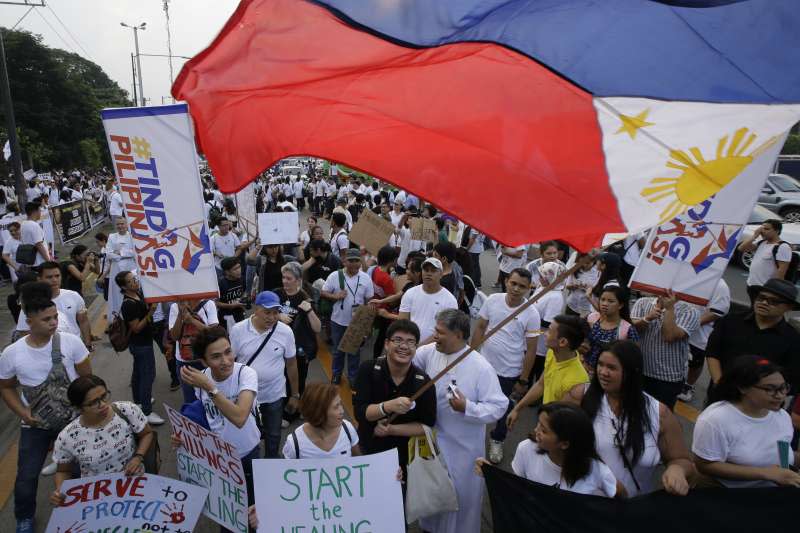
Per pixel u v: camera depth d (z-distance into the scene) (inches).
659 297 169.6
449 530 136.3
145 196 126.8
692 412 238.8
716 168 79.9
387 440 132.5
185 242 129.0
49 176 1437.0
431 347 148.8
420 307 203.9
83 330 211.8
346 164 82.7
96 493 117.2
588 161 81.5
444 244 249.9
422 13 84.0
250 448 141.8
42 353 150.0
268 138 83.3
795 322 311.3
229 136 82.7
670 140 81.4
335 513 112.7
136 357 222.4
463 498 138.5
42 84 1989.4
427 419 129.6
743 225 153.8
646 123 82.2
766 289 151.3
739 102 81.4
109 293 362.3
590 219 79.1
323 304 258.5
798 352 152.2
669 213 78.5
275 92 83.8
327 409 115.8
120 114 122.7
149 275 129.8
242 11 82.8
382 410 123.5
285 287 229.8
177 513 117.2
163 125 123.8
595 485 108.6
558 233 79.0
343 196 909.2
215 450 115.6
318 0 83.6
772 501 108.5
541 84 84.7
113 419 131.5
